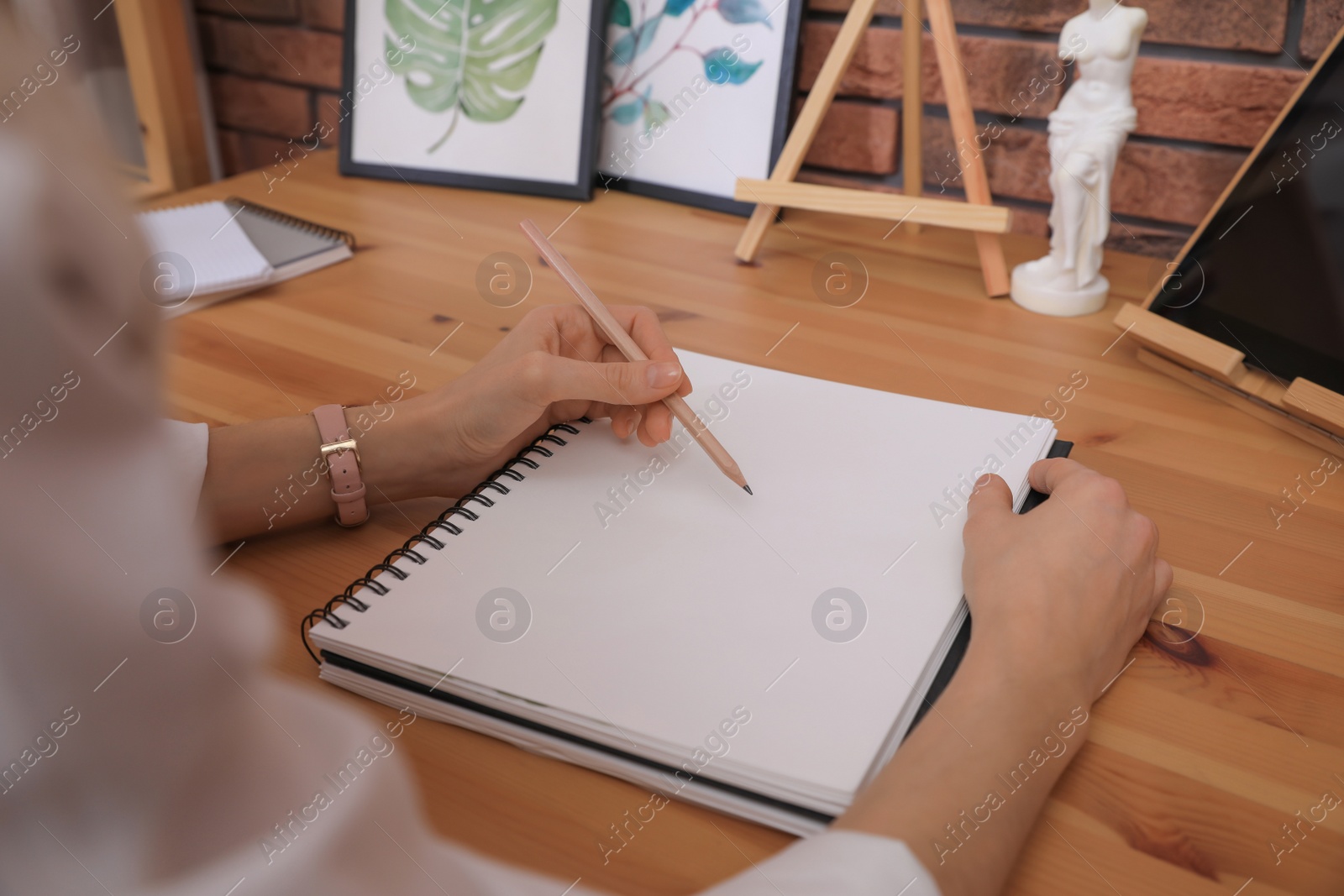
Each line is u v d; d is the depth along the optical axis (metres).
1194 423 0.71
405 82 1.18
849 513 0.55
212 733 0.25
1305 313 0.68
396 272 0.97
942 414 0.65
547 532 0.54
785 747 0.40
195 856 0.24
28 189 0.21
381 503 0.63
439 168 1.19
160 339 0.24
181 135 1.44
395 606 0.49
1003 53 1.00
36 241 0.21
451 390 0.62
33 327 0.21
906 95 1.00
